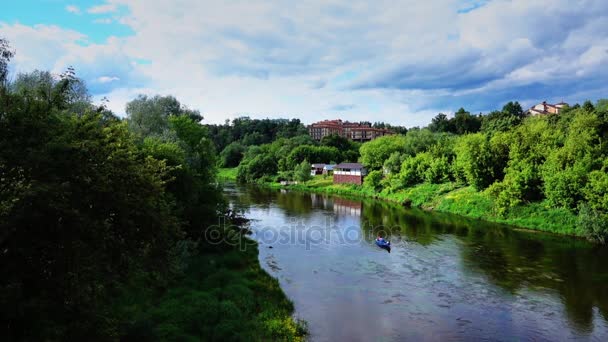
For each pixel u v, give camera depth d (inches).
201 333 622.2
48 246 404.2
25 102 486.3
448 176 2492.6
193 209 1155.9
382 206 2357.3
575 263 1122.0
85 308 467.5
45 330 417.7
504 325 742.5
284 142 5506.9
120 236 490.3
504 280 984.3
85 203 441.1
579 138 1659.7
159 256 561.9
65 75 527.8
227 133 7465.6
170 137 1734.7
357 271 1059.9
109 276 488.1
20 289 386.6
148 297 750.5
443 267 1094.4
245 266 1046.4
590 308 815.7
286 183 3777.1
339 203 2495.1
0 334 391.9
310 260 1163.3
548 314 788.6
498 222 1758.1
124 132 582.2
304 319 756.6
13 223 360.2
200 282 878.4
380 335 699.4
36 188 361.4
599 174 1457.9
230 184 3924.7
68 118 556.7
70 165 426.6
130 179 503.8
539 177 1740.9
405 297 877.2
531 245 1337.4
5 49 456.1
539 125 2138.3
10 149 396.8
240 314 691.4
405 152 3481.8
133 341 542.3
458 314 789.9
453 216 1961.1
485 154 2110.0
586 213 1409.9
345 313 789.9
